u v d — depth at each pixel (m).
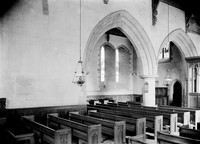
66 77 11.12
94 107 13.68
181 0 17.14
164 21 16.55
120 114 11.16
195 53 19.03
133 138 6.08
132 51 22.64
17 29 9.71
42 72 10.39
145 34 15.20
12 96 9.58
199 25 19.31
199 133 7.14
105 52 21.02
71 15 11.31
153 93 16.08
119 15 13.63
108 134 8.66
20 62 9.80
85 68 11.86
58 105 10.80
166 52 22.27
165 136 6.32
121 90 21.70
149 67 15.93
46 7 10.48
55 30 10.77
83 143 8.25
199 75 17.64
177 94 22.53
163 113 10.73
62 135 6.69
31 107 10.02
